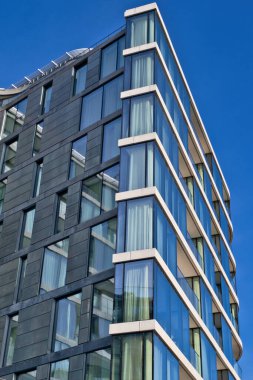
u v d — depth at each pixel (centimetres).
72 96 3984
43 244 3434
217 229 4878
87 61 4094
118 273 2961
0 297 3431
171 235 3319
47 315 3148
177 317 3152
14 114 4316
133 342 2736
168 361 2867
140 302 2844
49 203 3572
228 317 4559
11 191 3869
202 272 3959
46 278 3303
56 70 4269
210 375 3672
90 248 3212
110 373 2694
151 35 3831
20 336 3191
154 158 3297
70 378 2859
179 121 4081
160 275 2994
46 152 3847
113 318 2838
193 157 4712
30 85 4516
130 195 3191
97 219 3278
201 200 4397
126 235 3072
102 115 3712
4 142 4209
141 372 2650
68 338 3011
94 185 3438
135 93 3594
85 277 3125
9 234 3662
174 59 4203
